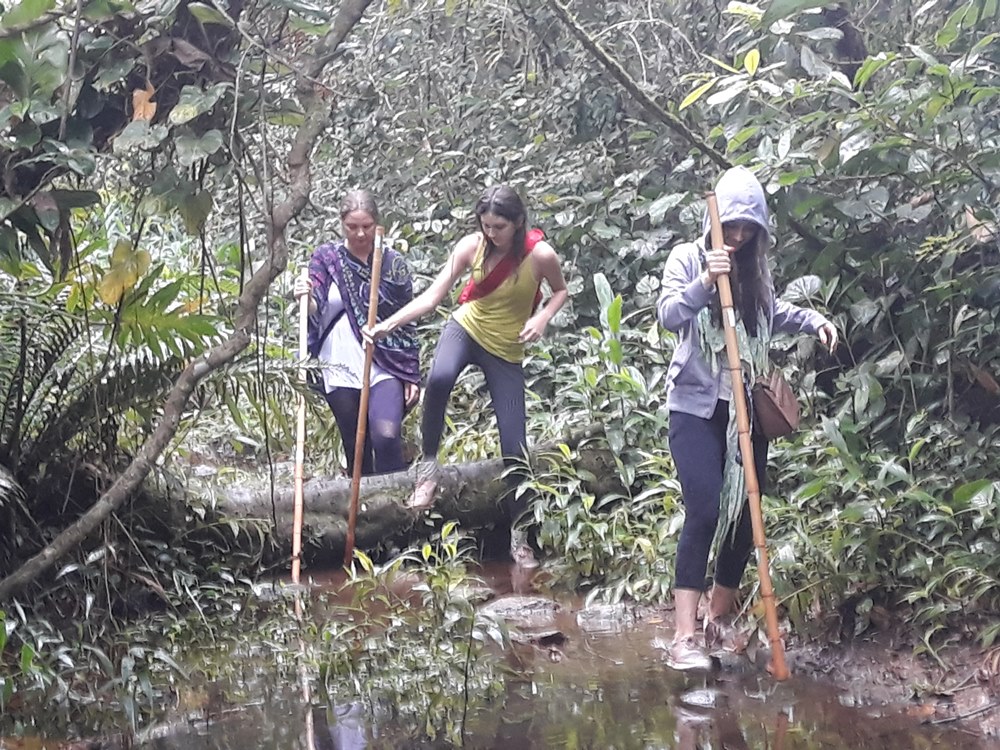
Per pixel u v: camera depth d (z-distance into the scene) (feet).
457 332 18.53
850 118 16.90
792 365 18.76
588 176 25.79
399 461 19.02
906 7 20.74
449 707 12.32
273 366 15.40
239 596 15.84
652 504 17.78
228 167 12.67
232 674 13.25
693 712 12.14
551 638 14.47
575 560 17.07
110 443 15.26
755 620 13.92
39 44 11.83
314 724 11.87
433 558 17.99
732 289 13.33
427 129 30.22
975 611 13.35
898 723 11.75
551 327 23.73
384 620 15.01
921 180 17.39
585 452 19.02
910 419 16.57
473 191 28.86
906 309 17.38
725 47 25.25
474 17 30.68
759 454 13.92
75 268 14.38
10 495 14.15
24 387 15.56
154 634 14.19
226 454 23.43
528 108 28.94
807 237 18.66
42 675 12.36
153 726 11.81
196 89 12.11
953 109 16.94
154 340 14.28
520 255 18.04
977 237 17.11
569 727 11.77
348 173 30.71
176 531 15.97
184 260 28.55
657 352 21.49
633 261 23.85
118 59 12.26
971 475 15.43
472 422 22.98
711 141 22.11
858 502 14.53
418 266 27.07
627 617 15.48
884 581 13.96
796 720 11.89
